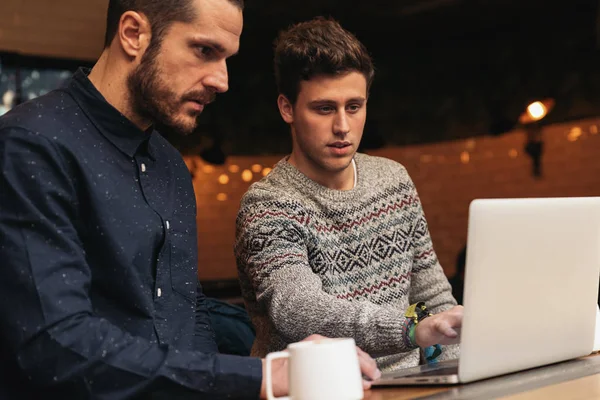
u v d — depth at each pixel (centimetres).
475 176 739
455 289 372
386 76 757
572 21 664
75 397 128
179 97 145
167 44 143
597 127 657
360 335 156
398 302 196
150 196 153
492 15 687
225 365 130
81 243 137
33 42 549
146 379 127
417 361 198
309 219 187
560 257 149
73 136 141
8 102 584
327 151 185
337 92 182
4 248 127
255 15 652
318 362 117
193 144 733
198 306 173
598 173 659
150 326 146
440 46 743
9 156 131
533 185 703
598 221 158
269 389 121
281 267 174
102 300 144
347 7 654
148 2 143
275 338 189
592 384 136
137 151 152
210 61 145
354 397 118
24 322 125
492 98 723
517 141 712
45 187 132
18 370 132
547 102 684
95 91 146
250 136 749
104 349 126
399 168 207
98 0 510
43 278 126
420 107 755
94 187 141
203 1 142
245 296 196
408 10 673
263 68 745
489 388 133
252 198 187
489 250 134
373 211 197
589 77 657
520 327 143
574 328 157
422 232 206
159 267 151
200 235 744
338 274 190
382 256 196
